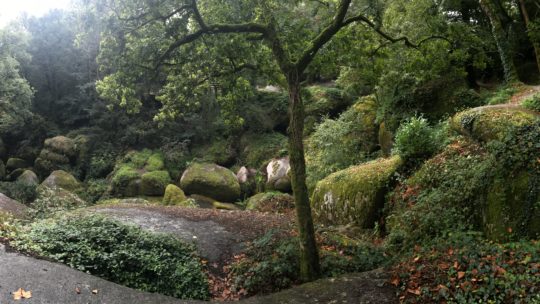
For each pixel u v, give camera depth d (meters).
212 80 9.73
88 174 23.22
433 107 12.14
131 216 9.93
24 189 19.58
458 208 7.46
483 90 13.30
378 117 13.51
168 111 10.21
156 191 19.97
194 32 7.77
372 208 9.91
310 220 6.60
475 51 12.88
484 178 6.99
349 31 8.53
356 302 5.36
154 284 6.45
